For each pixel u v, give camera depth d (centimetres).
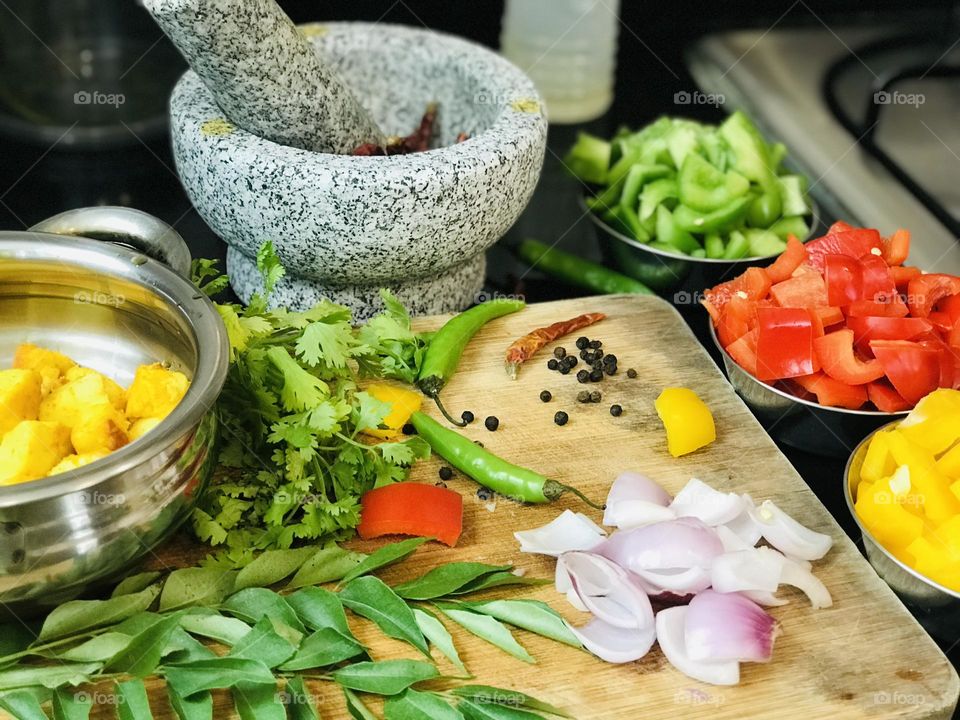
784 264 42
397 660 29
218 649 31
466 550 35
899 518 33
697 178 50
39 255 35
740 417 40
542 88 64
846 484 35
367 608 31
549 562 34
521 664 31
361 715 28
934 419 36
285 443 37
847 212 58
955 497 34
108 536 29
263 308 39
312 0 70
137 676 28
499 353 43
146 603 31
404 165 39
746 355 41
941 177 62
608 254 52
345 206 39
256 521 35
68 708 27
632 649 31
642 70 70
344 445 36
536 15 62
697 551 32
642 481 36
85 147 58
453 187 40
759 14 75
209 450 32
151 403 32
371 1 71
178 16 36
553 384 42
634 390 42
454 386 42
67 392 32
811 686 30
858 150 63
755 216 52
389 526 35
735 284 43
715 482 37
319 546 35
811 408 39
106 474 27
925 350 38
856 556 34
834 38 74
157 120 60
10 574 28
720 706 29
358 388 41
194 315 33
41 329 37
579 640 31
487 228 42
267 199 40
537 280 52
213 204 41
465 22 73
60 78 62
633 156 55
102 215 38
